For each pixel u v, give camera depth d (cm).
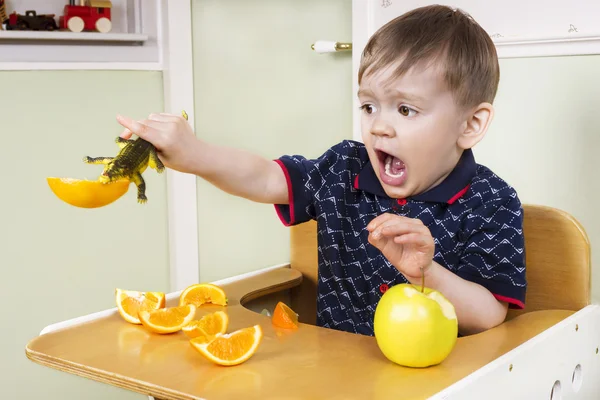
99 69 179
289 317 99
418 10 110
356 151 121
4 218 170
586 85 128
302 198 118
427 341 81
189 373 82
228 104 185
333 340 93
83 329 97
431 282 95
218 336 86
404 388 77
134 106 185
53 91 173
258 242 186
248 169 112
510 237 105
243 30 180
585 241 112
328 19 167
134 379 80
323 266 122
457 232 109
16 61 168
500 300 103
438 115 102
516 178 138
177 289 192
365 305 117
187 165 102
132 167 85
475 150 143
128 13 189
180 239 190
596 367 105
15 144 170
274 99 178
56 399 180
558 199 134
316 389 76
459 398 75
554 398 96
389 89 101
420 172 105
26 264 174
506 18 136
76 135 177
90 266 182
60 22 178
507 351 88
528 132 136
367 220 116
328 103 169
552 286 114
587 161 130
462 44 103
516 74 136
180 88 186
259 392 76
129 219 187
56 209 176
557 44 130
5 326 173
